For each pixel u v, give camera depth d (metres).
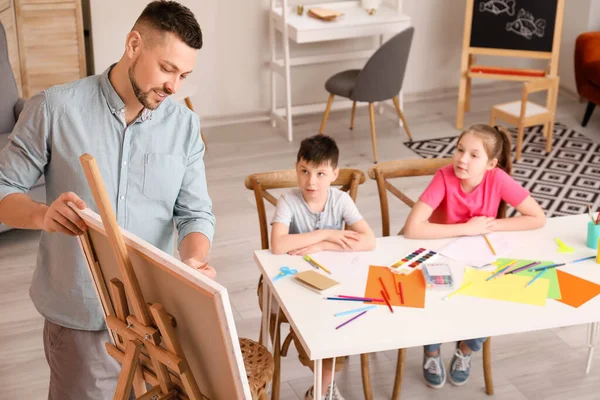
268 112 5.64
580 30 5.76
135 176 1.89
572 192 4.41
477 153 2.57
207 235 1.97
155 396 1.58
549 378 2.88
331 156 2.48
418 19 5.80
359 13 5.27
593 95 5.18
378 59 4.62
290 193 2.60
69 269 1.89
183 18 1.66
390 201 4.29
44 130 1.80
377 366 2.94
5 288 3.45
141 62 1.68
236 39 5.40
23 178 1.83
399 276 2.34
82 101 1.82
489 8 5.25
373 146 4.84
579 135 5.25
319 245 2.48
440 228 2.59
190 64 1.70
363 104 5.78
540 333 3.15
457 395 2.79
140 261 1.43
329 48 5.66
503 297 2.23
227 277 3.55
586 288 2.28
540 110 4.91
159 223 1.97
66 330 1.96
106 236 1.51
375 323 2.11
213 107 5.54
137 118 1.85
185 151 1.95
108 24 5.09
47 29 4.81
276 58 5.55
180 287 1.36
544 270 2.38
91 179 1.37
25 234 3.92
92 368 2.00
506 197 2.67
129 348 1.55
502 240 2.57
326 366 2.50
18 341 3.09
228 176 4.67
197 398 1.48
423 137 5.26
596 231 2.49
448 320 2.12
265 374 2.23
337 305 2.19
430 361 2.79
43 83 4.92
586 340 3.10
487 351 2.73
